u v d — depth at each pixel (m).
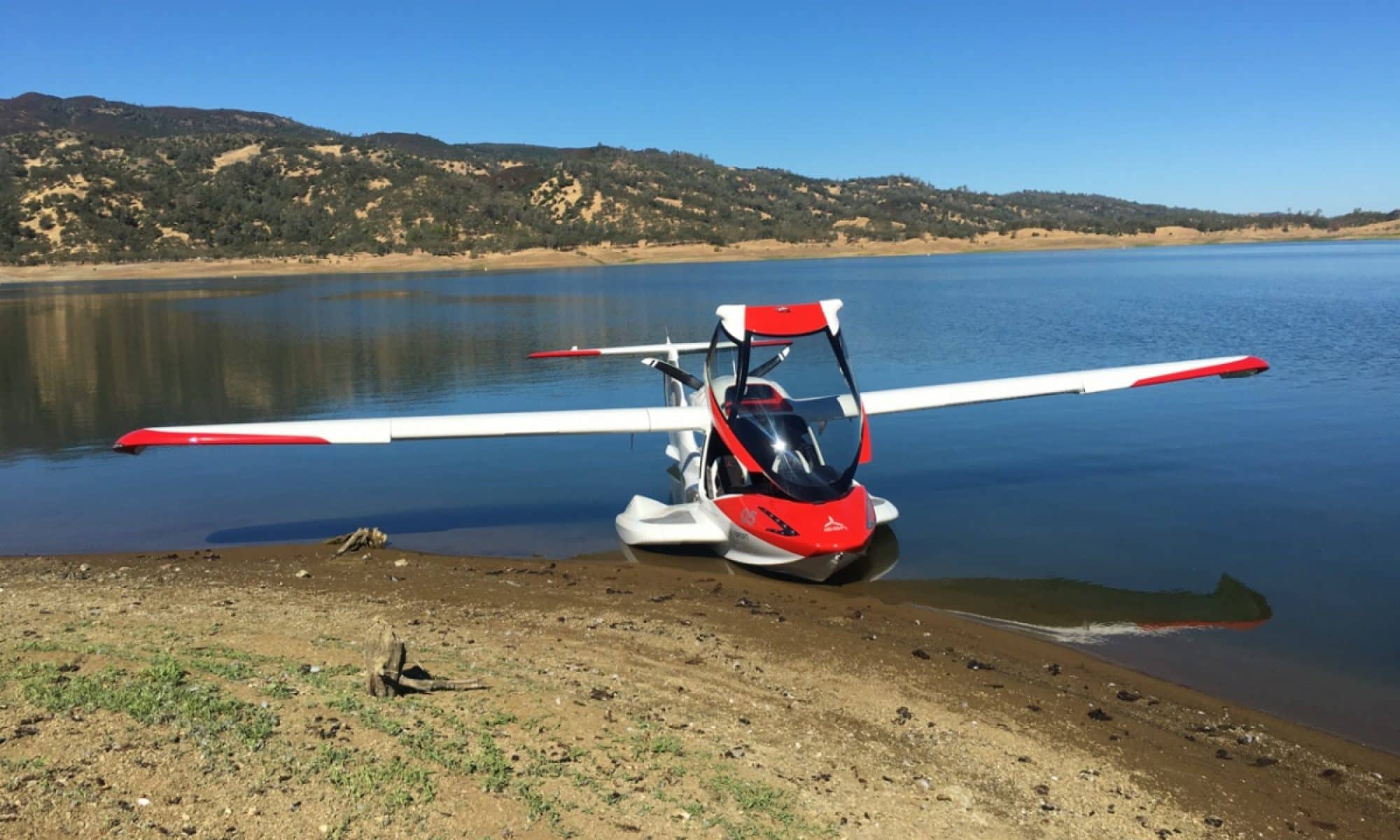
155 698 5.93
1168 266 100.88
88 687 6.03
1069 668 8.76
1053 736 7.38
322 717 6.03
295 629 8.72
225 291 87.88
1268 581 11.09
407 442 19.70
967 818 5.99
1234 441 18.59
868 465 16.92
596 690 7.48
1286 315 42.53
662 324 47.19
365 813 4.96
